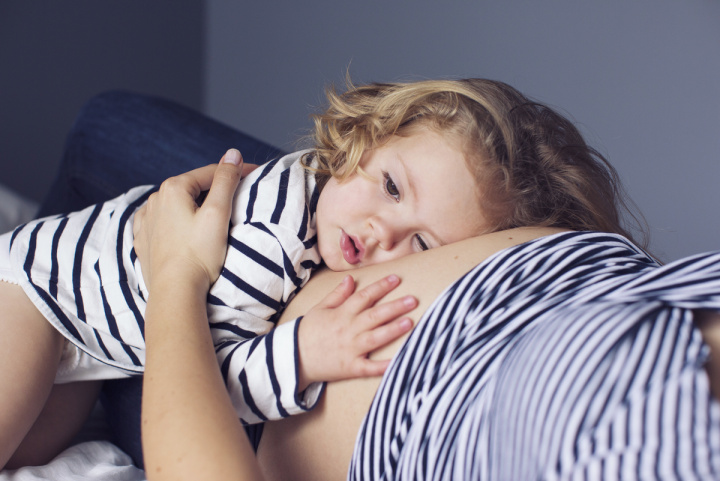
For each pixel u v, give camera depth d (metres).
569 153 0.94
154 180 1.26
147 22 2.49
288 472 0.70
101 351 0.87
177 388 0.55
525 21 2.09
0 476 0.78
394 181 0.83
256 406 0.65
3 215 1.41
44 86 2.27
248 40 2.67
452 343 0.54
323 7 2.50
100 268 0.87
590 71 2.00
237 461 0.51
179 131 1.29
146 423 0.54
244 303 0.73
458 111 0.88
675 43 1.84
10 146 2.24
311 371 0.65
